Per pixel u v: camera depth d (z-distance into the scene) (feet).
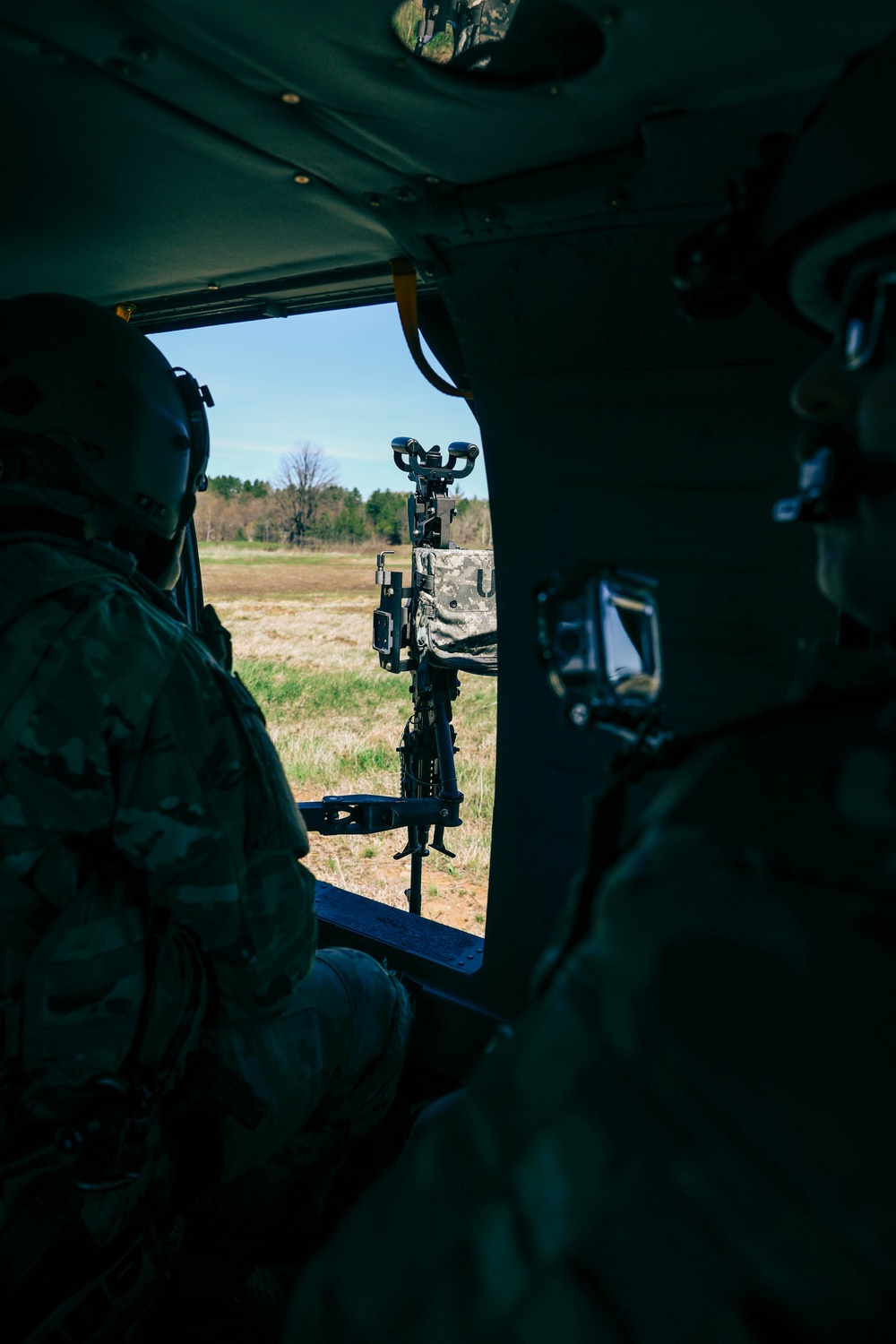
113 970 3.60
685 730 4.67
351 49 2.90
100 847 3.70
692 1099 1.09
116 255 5.50
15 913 3.48
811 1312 1.00
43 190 4.44
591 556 4.77
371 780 22.22
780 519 1.49
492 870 5.72
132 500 4.14
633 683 1.94
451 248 4.50
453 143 3.62
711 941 1.15
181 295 6.48
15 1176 3.51
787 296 2.15
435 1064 6.31
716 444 4.23
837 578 1.47
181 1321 4.51
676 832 1.30
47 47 3.03
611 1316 1.09
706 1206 1.06
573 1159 1.15
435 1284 1.24
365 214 4.47
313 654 41.55
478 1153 1.28
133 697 3.60
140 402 4.11
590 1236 1.12
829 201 1.47
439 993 6.20
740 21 2.59
